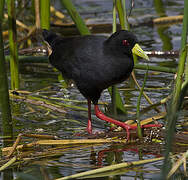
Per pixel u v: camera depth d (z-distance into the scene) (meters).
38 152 7.92
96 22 16.22
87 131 9.04
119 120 9.37
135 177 6.78
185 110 9.86
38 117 9.91
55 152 7.95
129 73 8.84
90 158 7.70
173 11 17.36
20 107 10.48
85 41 8.97
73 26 16.31
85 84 8.91
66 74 9.32
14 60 10.86
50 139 8.46
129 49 8.57
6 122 8.94
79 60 8.83
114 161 7.56
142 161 7.15
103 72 8.60
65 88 11.66
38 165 7.37
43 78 12.41
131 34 8.52
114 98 9.01
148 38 14.94
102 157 7.75
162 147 8.15
